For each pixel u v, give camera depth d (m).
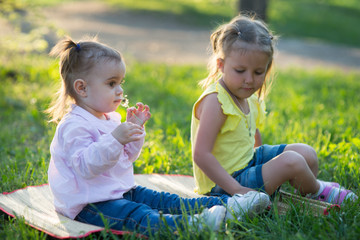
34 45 8.72
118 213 2.87
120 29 18.72
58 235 2.66
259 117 3.68
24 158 4.52
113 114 3.27
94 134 2.96
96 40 3.33
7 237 2.69
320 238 2.64
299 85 9.50
